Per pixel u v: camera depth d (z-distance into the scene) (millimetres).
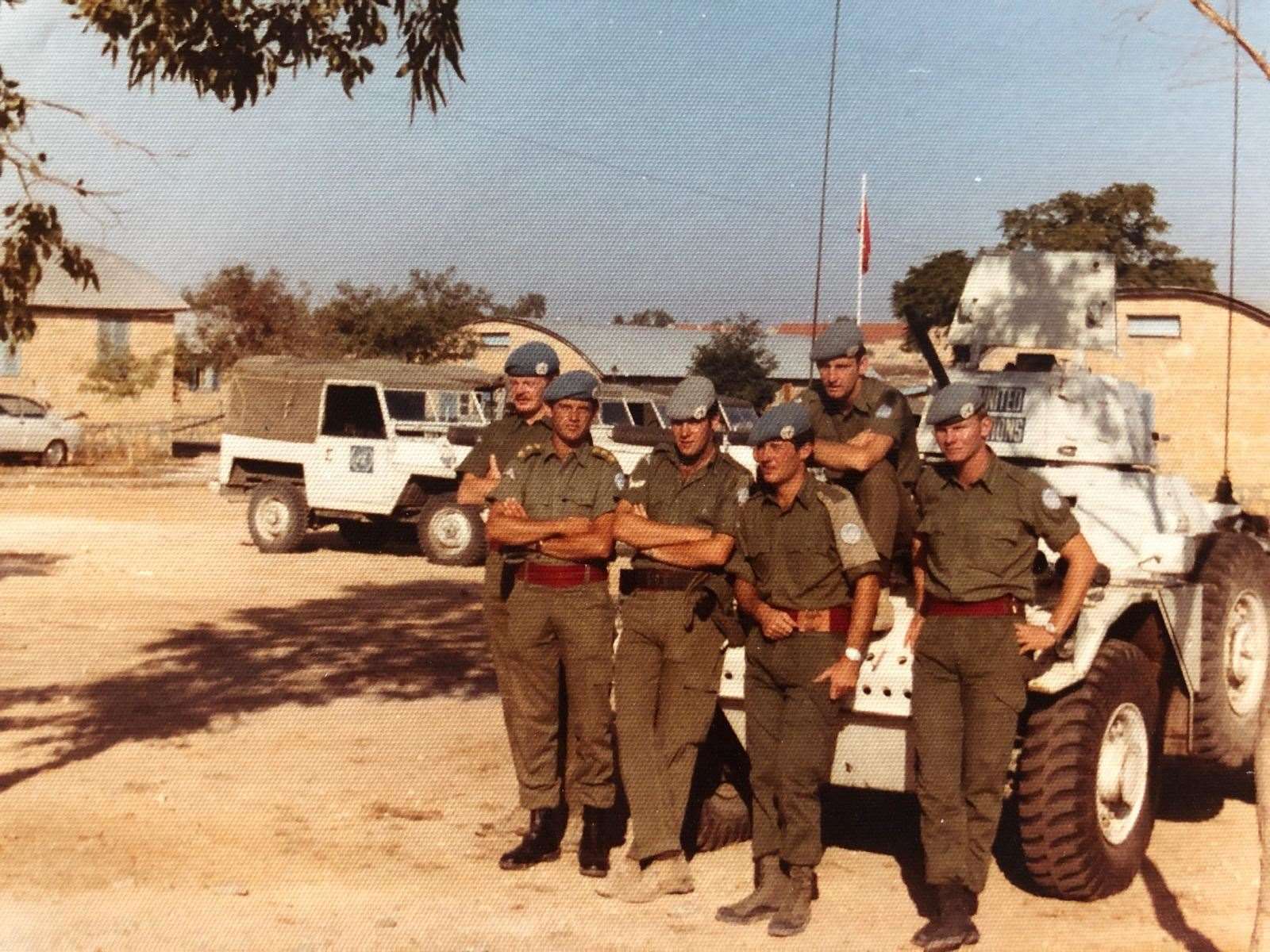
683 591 5930
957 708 5617
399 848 6512
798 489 5648
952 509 5574
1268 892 4699
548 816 6348
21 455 31766
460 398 17984
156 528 20219
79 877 5895
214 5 6965
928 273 23812
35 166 6027
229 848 6383
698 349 36812
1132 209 33656
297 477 18062
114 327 39562
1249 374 32312
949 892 5555
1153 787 6430
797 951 5473
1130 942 5664
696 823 6629
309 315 40406
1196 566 6945
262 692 9586
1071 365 7855
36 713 8766
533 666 6211
